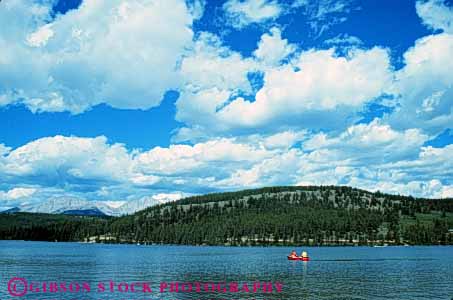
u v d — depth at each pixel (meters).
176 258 191.38
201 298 73.69
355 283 94.25
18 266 136.62
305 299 72.88
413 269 131.12
